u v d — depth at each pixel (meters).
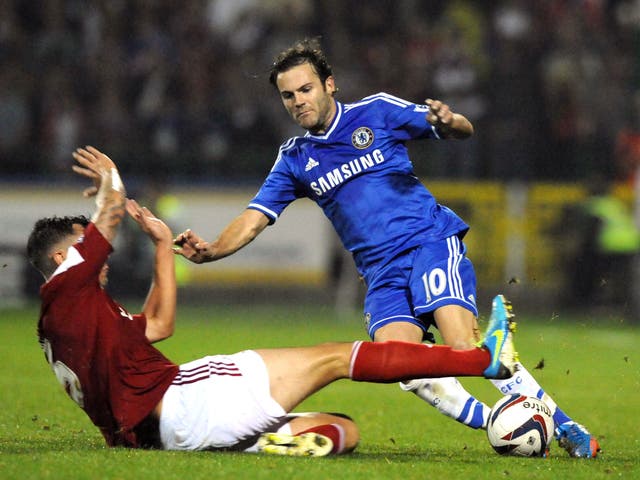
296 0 72.75
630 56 73.25
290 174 23.05
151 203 61.56
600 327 56.09
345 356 18.44
